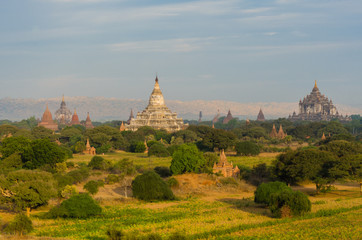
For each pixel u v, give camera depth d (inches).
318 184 5319.9
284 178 5315.0
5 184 3875.5
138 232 3095.5
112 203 4387.3
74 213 3693.4
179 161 5620.1
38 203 3833.7
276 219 3597.4
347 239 2992.1
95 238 3061.0
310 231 3196.4
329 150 6230.3
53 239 2965.1
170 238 2881.4
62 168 5728.3
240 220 3558.1
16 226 3159.5
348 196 4746.6
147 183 4530.0
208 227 3316.9
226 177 5556.1
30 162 5669.3
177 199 4618.6
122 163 5944.9
